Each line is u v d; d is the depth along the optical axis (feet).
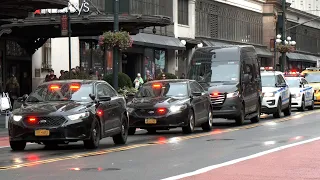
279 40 338.75
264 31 428.56
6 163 86.48
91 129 102.58
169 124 132.26
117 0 181.57
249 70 170.19
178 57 320.29
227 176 72.59
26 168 80.79
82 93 108.78
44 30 201.16
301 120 176.04
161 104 133.18
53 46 229.45
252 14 408.46
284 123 164.66
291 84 224.74
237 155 92.84
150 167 81.00
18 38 212.02
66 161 88.28
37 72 223.71
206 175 73.41
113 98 115.14
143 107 133.18
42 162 87.10
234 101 157.38
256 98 173.58
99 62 252.62
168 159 89.56
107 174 74.84
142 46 277.85
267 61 434.30
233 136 127.24
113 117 111.96
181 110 132.87
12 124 101.60
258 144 108.68
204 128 147.02
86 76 197.88
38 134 100.12
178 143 114.11
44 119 100.48
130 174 74.74
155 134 138.82
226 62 164.45
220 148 103.35
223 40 363.76
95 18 184.55
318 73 255.50
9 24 187.32
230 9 375.25
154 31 213.05
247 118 167.02
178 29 313.32
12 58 212.84
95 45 249.96
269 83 194.18
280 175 73.15
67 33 179.63
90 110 103.35
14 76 206.90
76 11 203.21
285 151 96.78
